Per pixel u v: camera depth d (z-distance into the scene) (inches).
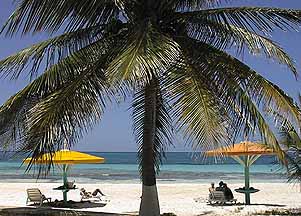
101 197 876.6
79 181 1560.0
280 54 384.8
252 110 370.0
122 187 1155.3
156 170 442.9
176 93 352.5
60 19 361.1
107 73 299.0
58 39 387.2
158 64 290.0
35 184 1315.2
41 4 352.2
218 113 347.6
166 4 391.5
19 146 344.2
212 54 385.1
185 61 365.4
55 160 630.5
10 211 467.8
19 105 377.7
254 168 2566.4
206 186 1184.2
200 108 345.1
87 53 380.2
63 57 385.7
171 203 764.0
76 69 375.6
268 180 1633.9
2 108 375.2
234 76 378.3
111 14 389.1
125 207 701.3
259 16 380.5
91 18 376.5
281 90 382.6
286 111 374.0
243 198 881.5
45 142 340.2
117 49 363.6
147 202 386.6
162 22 401.7
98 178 1727.4
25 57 383.2
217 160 345.4
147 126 390.0
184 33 403.5
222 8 393.1
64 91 358.9
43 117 343.0
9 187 1206.3
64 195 701.9
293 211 613.3
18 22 358.6
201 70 375.2
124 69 272.8
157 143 437.4
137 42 319.6
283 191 1068.5
